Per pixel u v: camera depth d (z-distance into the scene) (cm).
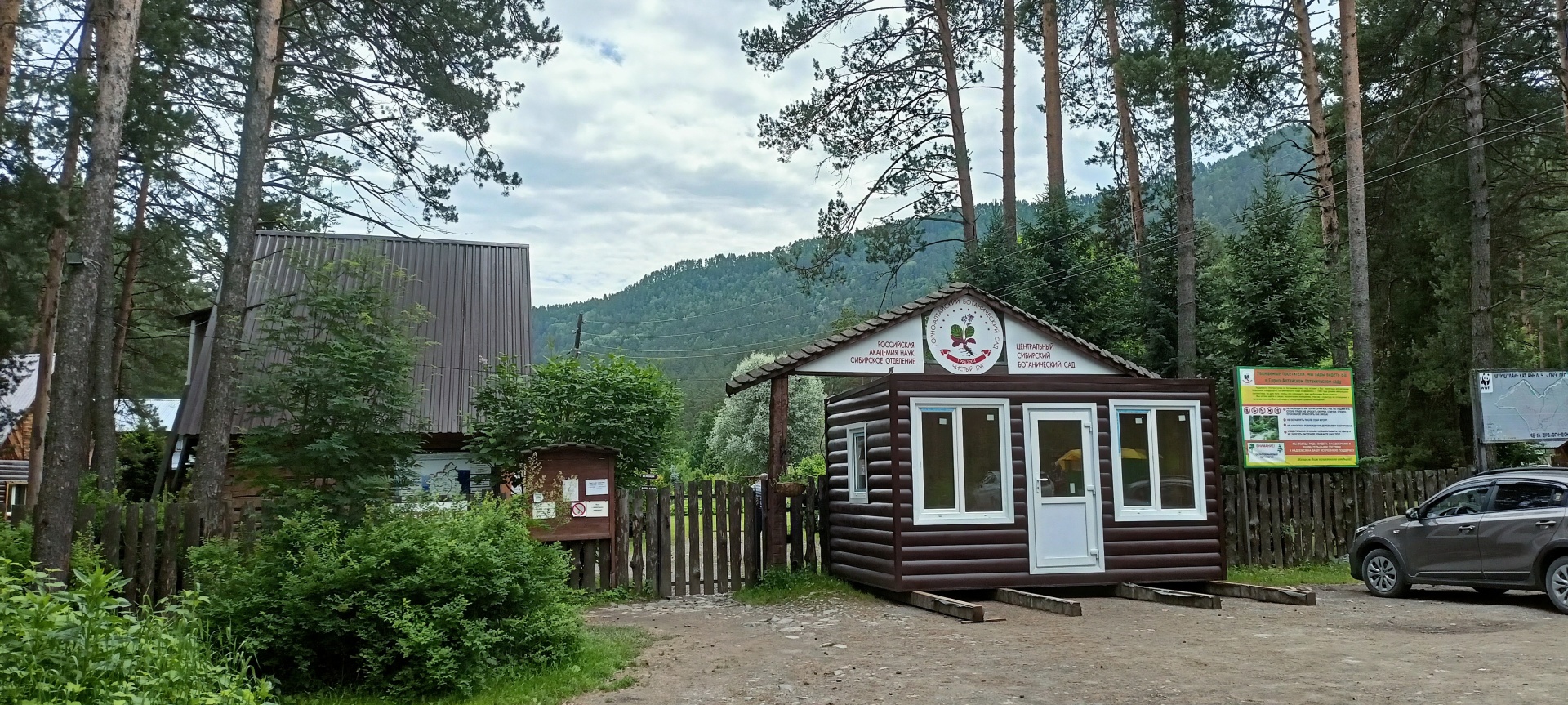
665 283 17375
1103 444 1307
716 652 942
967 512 1252
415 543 809
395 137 1903
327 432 1016
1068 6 2678
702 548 1416
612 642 973
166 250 2859
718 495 1438
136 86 1750
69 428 930
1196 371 2073
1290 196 2352
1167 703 696
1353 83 1916
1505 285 2566
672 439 1697
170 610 681
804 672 834
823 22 2688
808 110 2761
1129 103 2519
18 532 977
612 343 13912
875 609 1197
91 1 1503
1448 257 2423
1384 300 2619
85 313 952
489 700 749
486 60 1939
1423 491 1683
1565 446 2195
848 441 1391
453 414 1905
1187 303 2125
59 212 1517
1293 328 1888
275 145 2062
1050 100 2658
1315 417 1634
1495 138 2336
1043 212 2595
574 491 1345
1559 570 1112
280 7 1473
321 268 1085
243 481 1108
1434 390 2484
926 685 773
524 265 2369
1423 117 2300
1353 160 1894
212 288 3142
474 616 827
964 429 1268
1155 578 1296
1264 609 1166
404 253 2302
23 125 1512
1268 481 1631
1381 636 968
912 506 1234
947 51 2728
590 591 1346
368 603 774
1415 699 694
